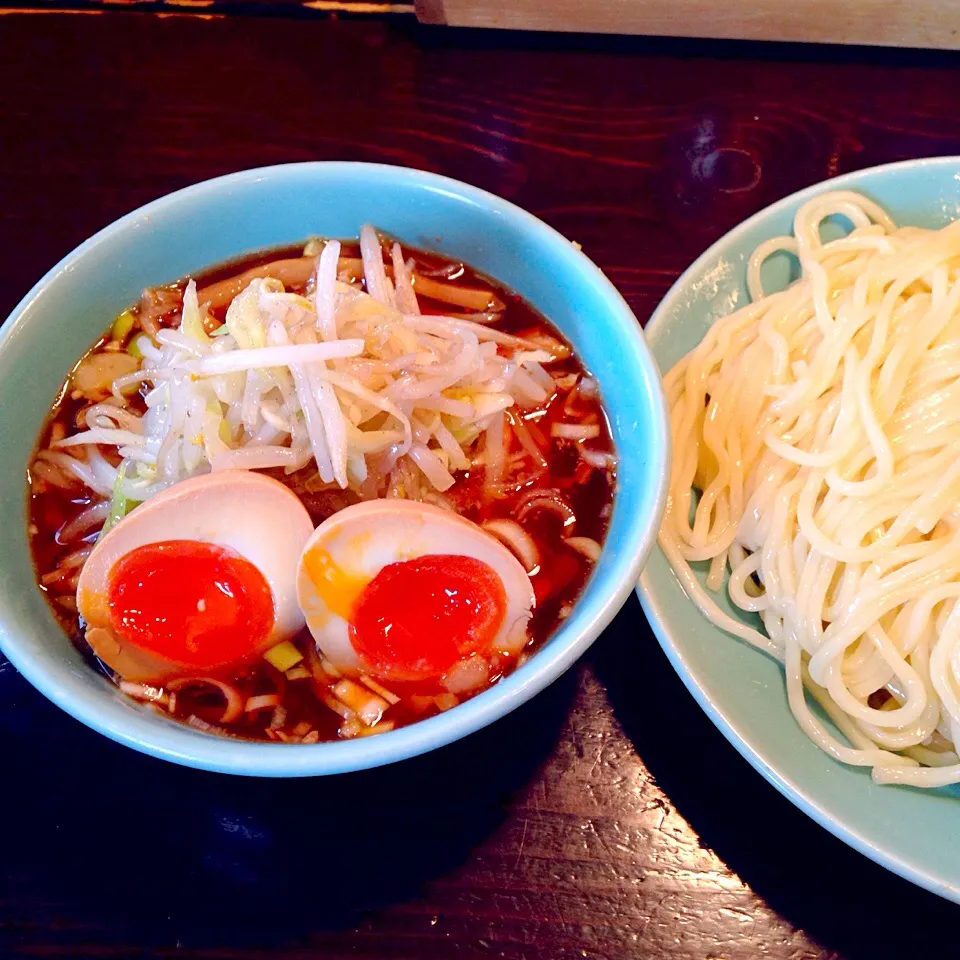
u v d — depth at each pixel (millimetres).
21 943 242
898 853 240
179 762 213
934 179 336
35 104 376
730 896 249
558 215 351
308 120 375
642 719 272
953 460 287
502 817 258
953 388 296
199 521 242
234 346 265
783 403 304
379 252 292
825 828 247
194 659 247
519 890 249
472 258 299
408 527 241
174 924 245
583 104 378
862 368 296
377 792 260
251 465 255
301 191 292
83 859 252
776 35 389
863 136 369
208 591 247
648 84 384
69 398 280
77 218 349
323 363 254
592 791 261
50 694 219
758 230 332
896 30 383
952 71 385
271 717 248
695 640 279
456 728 211
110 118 374
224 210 290
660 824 258
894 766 267
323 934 244
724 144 367
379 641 248
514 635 252
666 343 318
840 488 287
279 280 296
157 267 292
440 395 269
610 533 257
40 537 265
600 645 282
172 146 367
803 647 284
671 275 341
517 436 284
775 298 324
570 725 270
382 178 288
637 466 254
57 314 273
